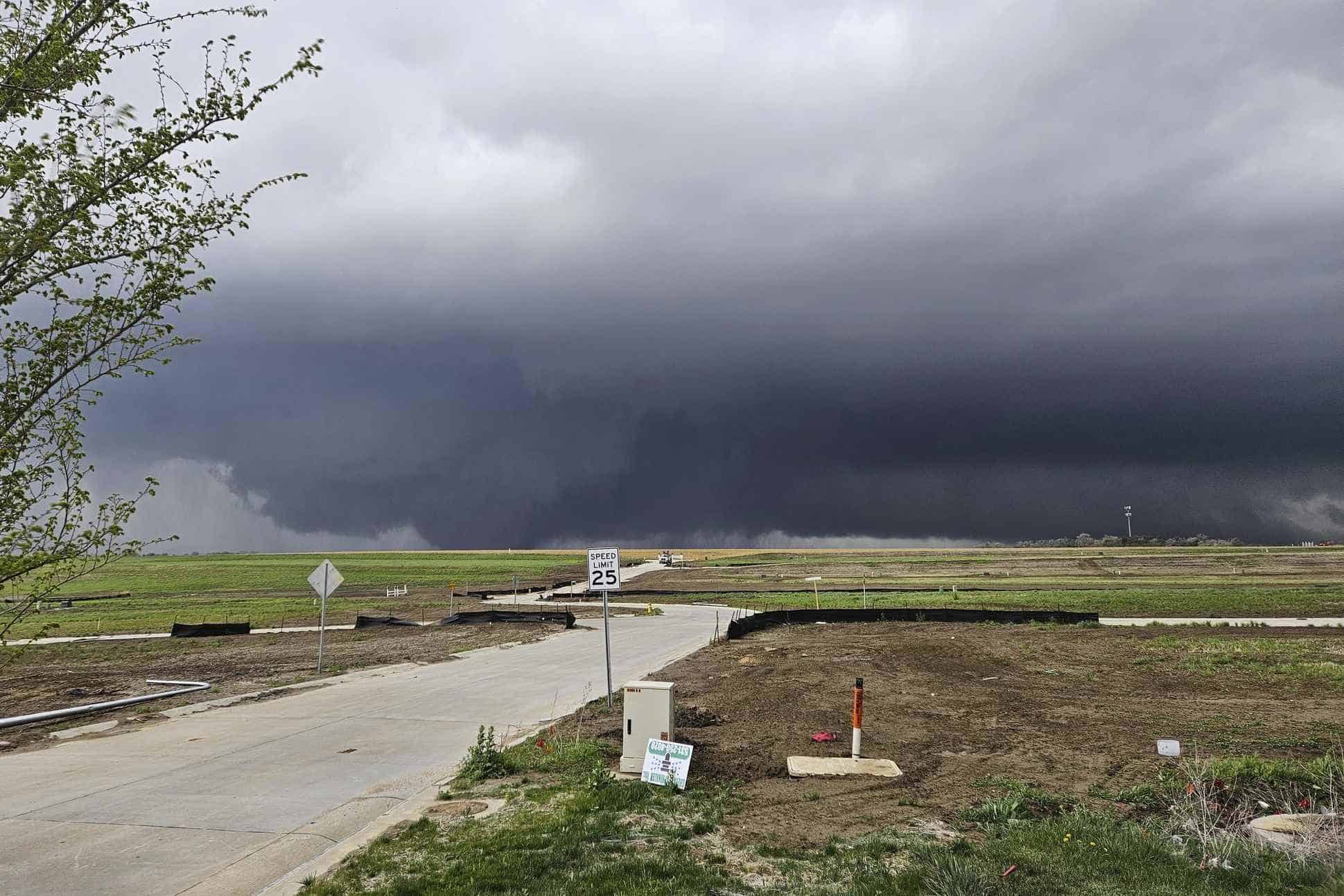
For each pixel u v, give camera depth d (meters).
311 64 6.34
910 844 7.55
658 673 20.86
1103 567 100.50
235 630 40.09
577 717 14.80
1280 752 11.55
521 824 8.25
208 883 6.94
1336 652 22.94
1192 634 29.56
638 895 6.28
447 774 10.80
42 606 5.48
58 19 5.61
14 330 5.45
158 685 21.03
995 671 20.64
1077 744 12.11
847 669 20.91
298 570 114.62
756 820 8.43
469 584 87.12
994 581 76.88
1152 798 9.20
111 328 5.75
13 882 6.96
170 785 10.32
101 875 7.14
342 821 8.74
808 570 102.56
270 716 15.67
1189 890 6.26
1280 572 82.00
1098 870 6.76
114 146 5.74
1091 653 24.19
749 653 25.11
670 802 9.01
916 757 11.34
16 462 5.40
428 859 7.30
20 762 11.99
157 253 5.88
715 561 136.62
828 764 10.61
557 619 41.75
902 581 79.62
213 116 6.06
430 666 23.80
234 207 6.16
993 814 8.51
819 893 6.32
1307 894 6.16
